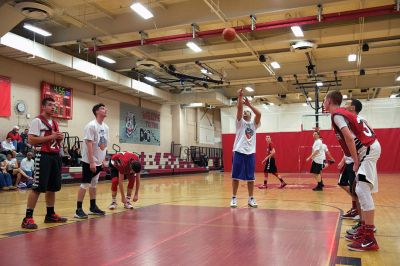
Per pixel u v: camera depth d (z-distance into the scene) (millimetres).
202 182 13555
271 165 10258
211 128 28219
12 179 11062
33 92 13602
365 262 2838
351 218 4832
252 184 6148
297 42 12820
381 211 5637
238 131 6211
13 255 3053
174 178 16766
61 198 7840
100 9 11375
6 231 4090
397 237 3779
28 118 13359
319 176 9438
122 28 11781
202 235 3805
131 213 5398
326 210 5621
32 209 4355
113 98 18000
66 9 11180
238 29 11336
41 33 11344
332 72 16688
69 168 13211
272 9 10008
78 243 3471
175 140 23188
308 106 22094
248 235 3797
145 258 2945
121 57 16562
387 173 18844
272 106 22766
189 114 24688
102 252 3137
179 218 4906
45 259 2924
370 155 3387
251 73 18016
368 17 11938
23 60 12875
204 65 17172
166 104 22703
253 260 2877
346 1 9469
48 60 12914
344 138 3422
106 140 5387
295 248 3254
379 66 15969
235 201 6133
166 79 18312
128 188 6031
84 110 16047
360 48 13859
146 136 20562
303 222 4555
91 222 4633
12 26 9820
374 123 20438
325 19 10305
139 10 9578
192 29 11562
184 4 10984
